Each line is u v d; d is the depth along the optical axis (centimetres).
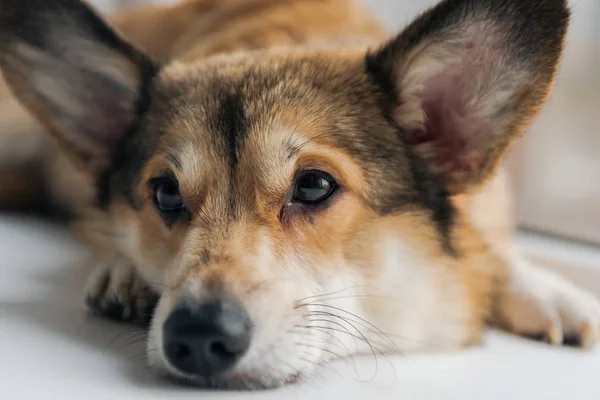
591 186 76
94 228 60
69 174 71
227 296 43
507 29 48
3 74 55
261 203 47
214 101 49
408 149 50
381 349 49
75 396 42
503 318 54
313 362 46
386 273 49
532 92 49
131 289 51
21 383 43
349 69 51
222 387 44
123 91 54
